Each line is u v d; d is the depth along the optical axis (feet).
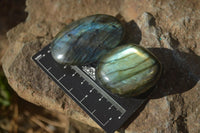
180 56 1.18
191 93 1.15
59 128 1.37
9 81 1.23
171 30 1.22
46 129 1.37
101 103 1.16
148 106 1.15
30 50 1.24
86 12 1.33
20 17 1.54
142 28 1.23
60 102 1.19
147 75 1.08
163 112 1.14
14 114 1.39
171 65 1.18
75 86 1.18
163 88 1.16
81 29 1.16
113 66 1.10
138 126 1.14
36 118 1.37
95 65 1.18
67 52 1.14
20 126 1.39
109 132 1.13
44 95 1.20
